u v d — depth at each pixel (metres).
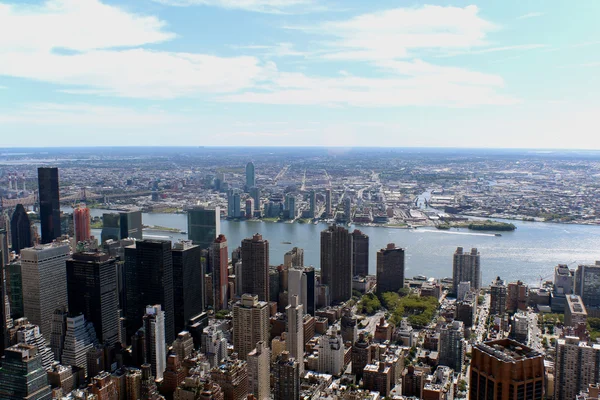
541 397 178.62
